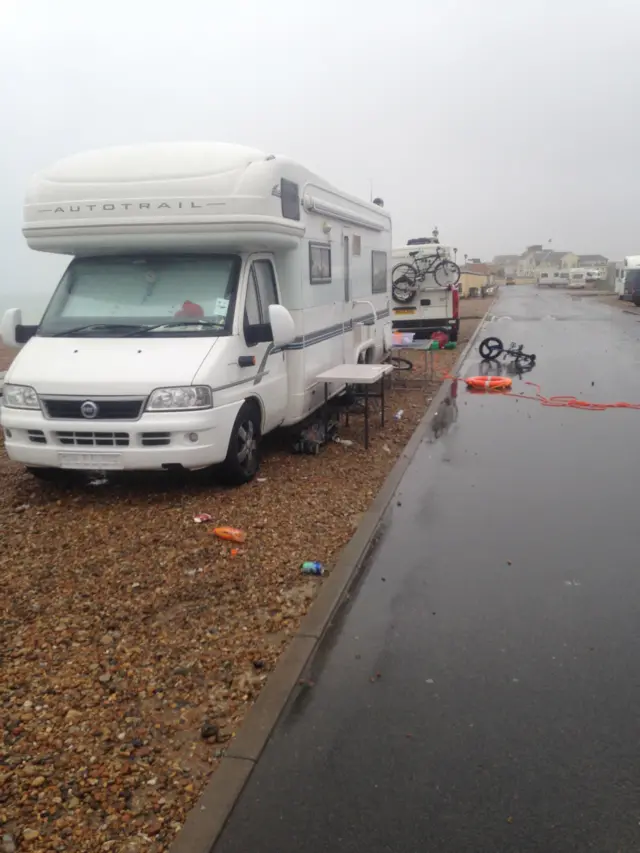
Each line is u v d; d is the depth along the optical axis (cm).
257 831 297
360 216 1046
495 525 632
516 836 292
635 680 397
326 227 878
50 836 291
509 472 792
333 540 591
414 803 310
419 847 288
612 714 368
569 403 1193
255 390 723
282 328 696
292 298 798
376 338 1190
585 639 441
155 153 700
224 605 480
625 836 291
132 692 387
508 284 12569
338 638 446
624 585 512
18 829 293
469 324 2989
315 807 309
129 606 477
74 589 501
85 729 356
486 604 487
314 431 884
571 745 345
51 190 701
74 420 639
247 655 423
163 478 745
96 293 718
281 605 480
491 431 997
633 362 1712
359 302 1058
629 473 783
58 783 319
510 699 382
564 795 313
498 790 317
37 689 388
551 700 380
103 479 745
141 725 361
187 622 459
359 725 362
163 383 627
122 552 559
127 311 700
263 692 387
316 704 380
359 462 827
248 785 322
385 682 399
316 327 866
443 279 1934
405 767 332
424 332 1981
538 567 544
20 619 461
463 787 319
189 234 686
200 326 681
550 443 923
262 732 355
